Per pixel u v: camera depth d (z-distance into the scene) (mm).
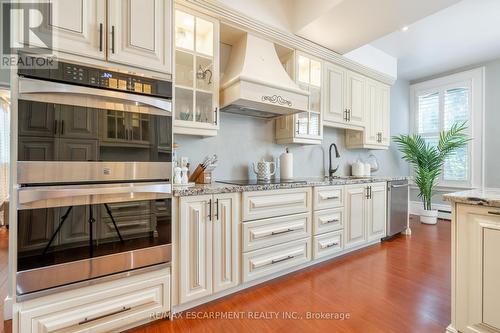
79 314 1355
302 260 2371
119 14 1483
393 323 1617
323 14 2289
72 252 1345
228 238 1905
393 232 3398
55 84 1280
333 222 2646
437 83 4684
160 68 1616
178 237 1683
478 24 3041
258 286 2107
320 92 2945
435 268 2463
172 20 1678
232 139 2660
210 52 2150
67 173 1315
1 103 4430
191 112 2109
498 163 4000
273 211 2158
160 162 1605
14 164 1226
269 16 2424
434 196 4734
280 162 2891
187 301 1717
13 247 1240
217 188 1840
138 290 1537
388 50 3686
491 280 1302
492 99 4062
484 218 1336
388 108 3900
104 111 1417
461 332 1420
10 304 1677
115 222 1463
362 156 4090
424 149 4277
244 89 2055
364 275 2314
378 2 2105
